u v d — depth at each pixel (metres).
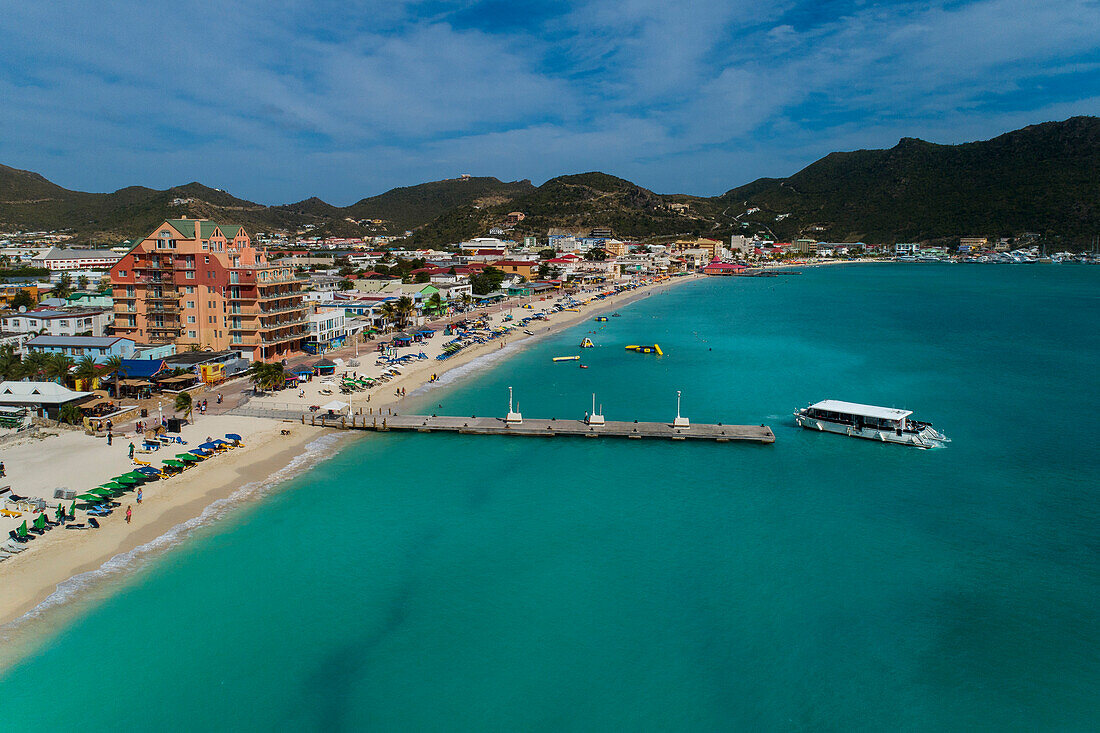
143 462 80.94
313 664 48.31
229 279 136.62
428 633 52.00
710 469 86.75
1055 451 93.12
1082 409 115.19
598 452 93.25
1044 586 58.97
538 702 45.09
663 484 81.62
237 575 59.22
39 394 98.25
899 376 142.00
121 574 58.53
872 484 81.62
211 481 78.81
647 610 55.22
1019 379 138.75
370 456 90.56
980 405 118.06
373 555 63.38
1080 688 46.72
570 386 133.50
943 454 92.31
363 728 42.69
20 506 68.00
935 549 65.44
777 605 56.06
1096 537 67.94
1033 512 73.62
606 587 58.50
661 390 130.38
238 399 114.44
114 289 142.50
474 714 43.94
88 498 69.56
